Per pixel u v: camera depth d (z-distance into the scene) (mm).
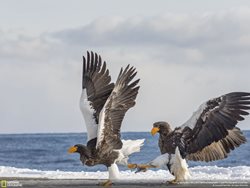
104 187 17000
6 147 61312
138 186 16953
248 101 16156
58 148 58344
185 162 16688
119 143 17219
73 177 20422
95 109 17453
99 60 17656
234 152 39625
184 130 16609
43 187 17250
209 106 16391
